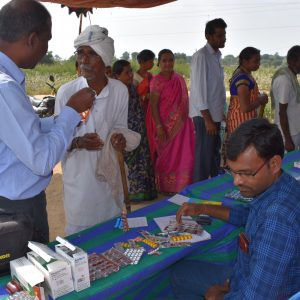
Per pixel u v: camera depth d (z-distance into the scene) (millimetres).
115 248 1796
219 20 4086
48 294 1439
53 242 1864
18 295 1414
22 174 1681
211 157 4387
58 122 1632
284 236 1223
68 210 2463
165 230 1980
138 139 2559
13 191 1680
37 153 1491
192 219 2102
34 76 21203
